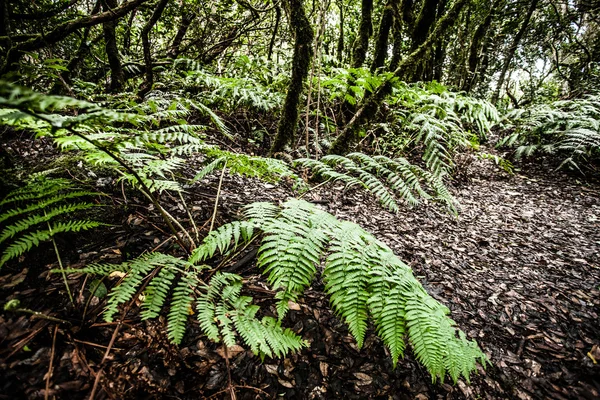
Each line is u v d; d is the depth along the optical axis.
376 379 1.64
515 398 1.69
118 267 1.43
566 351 2.01
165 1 3.77
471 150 5.38
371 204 3.55
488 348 1.98
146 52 4.16
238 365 1.53
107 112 1.14
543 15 11.02
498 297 2.45
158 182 2.03
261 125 4.92
